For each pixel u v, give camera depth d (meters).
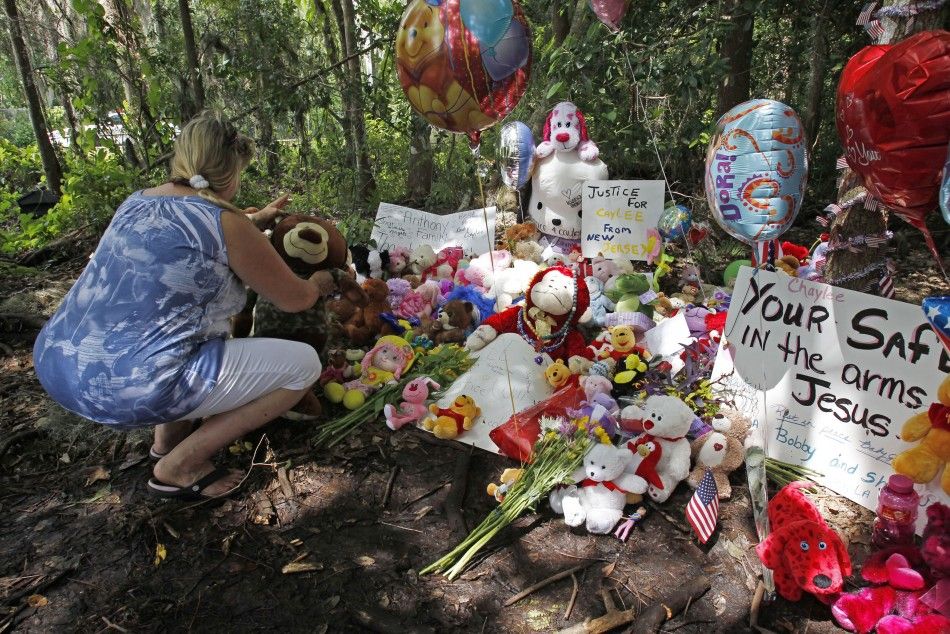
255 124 6.35
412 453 2.83
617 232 4.06
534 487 2.42
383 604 2.12
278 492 2.60
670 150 4.96
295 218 3.17
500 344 3.20
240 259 2.27
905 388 2.36
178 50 6.12
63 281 4.70
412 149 6.06
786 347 2.66
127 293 2.16
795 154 2.63
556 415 2.74
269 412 2.47
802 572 2.09
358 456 2.80
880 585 2.07
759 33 6.09
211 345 2.31
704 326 3.30
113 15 5.93
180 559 2.29
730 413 2.68
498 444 2.73
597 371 2.95
